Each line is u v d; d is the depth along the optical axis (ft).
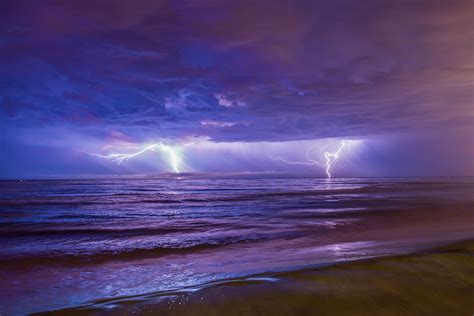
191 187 250.98
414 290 10.88
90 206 91.09
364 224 43.27
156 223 50.06
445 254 15.11
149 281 17.74
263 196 127.54
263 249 27.12
